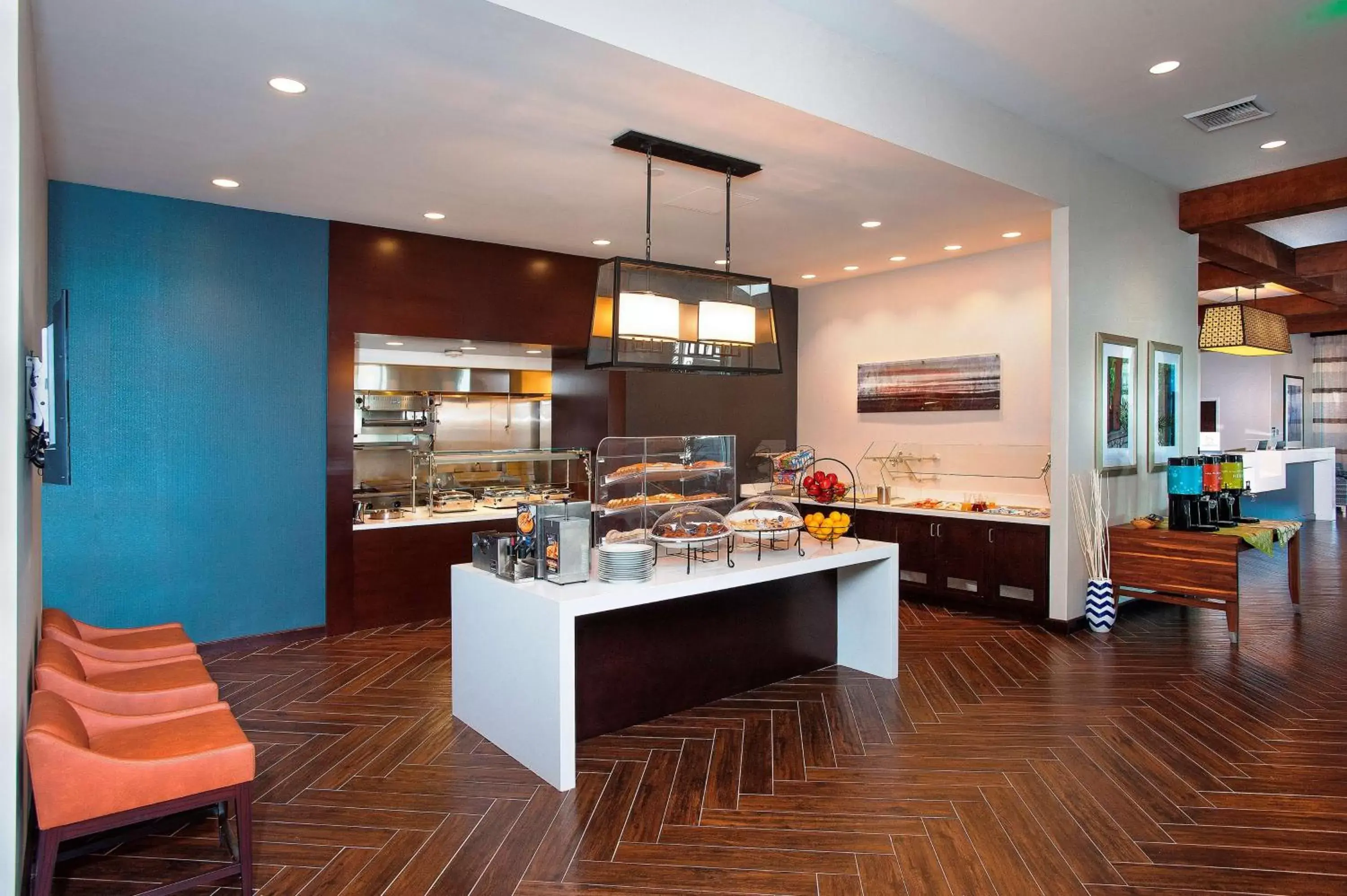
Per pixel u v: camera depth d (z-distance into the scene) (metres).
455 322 5.91
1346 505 12.84
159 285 4.80
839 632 4.77
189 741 2.42
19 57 2.02
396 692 4.27
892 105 4.02
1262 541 5.40
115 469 4.68
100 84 3.21
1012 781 3.18
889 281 7.46
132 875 2.54
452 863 2.59
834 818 2.88
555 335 6.43
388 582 5.67
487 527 6.09
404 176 4.44
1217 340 7.77
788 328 8.31
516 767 3.32
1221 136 5.20
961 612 6.11
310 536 5.38
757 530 3.99
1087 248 5.52
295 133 3.77
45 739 2.09
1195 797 3.04
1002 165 4.71
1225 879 2.49
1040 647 5.11
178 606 4.90
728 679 4.19
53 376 2.48
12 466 2.00
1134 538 5.56
